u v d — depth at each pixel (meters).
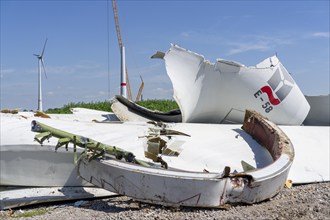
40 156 8.81
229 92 11.66
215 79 11.47
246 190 7.11
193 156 9.24
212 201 6.99
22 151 8.80
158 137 9.57
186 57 11.45
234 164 9.19
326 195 7.62
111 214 7.04
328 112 14.14
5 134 8.98
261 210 6.84
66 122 10.02
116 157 8.05
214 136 10.27
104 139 9.41
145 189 7.23
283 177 7.65
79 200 8.41
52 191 8.66
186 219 6.53
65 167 8.84
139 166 7.40
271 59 12.02
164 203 7.13
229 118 12.18
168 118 13.39
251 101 11.80
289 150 8.50
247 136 10.48
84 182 8.84
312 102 14.30
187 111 11.74
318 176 9.71
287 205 7.09
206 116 12.06
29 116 10.32
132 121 11.86
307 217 6.33
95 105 26.36
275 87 11.85
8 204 8.08
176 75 11.53
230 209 6.98
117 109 13.10
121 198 8.33
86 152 7.61
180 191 7.02
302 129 11.82
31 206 8.27
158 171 7.20
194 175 7.07
